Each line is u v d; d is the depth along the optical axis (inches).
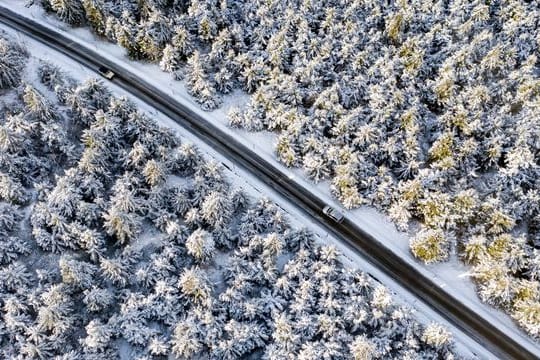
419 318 1772.9
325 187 2092.8
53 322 1569.9
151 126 2095.2
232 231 1909.4
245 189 2080.5
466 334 1745.8
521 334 1739.7
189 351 1589.6
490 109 2161.7
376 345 1598.2
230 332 1615.4
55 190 1851.6
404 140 2062.0
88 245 1752.0
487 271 1752.0
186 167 2047.2
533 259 1756.9
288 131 2102.6
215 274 1812.3
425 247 1815.9
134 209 1857.8
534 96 2166.6
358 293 1731.1
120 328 1637.6
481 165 2069.4
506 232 1872.5
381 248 1936.5
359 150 2090.3
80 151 2073.1
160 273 1750.7
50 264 1797.5
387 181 1993.1
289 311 1701.5
